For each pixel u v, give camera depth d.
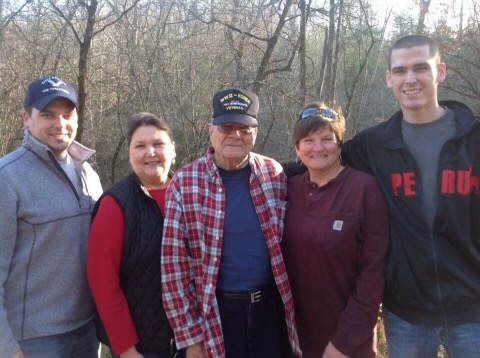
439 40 9.29
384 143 2.61
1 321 2.33
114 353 2.54
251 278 2.56
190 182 2.53
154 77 8.96
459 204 2.43
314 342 2.65
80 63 7.73
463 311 2.48
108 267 2.45
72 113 2.67
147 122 2.67
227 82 8.96
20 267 2.42
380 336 4.57
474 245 2.48
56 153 2.64
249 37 8.80
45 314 2.49
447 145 2.47
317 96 8.34
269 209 2.61
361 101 8.67
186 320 2.46
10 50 9.15
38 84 2.58
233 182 2.62
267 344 2.64
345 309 2.54
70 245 2.55
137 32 9.12
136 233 2.50
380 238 2.53
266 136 8.48
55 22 9.04
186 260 2.50
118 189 2.56
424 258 2.48
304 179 2.70
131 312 2.53
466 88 9.89
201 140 8.70
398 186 2.55
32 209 2.42
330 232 2.52
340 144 2.63
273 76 8.84
